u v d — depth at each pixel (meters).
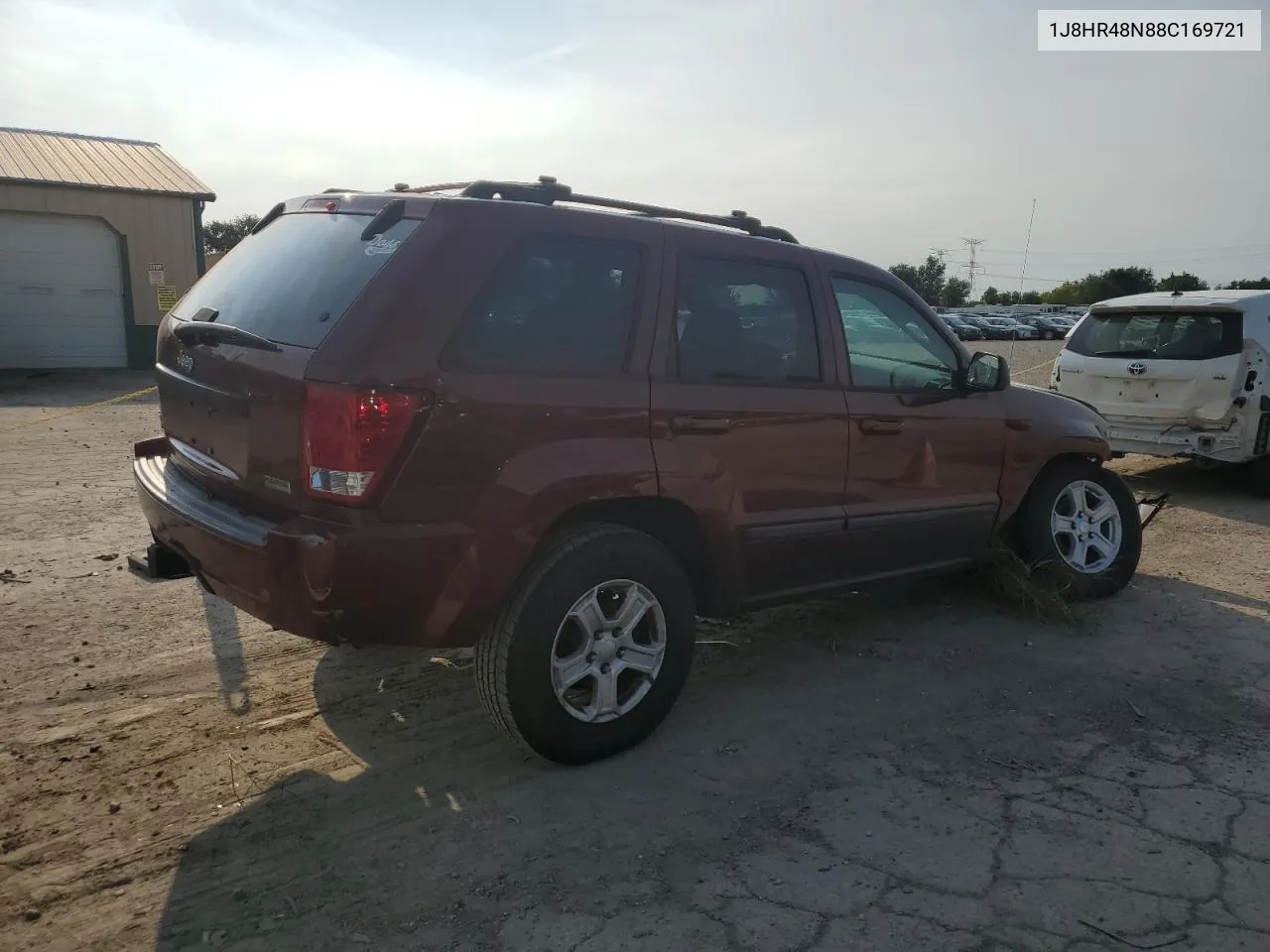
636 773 3.51
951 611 5.34
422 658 4.51
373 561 2.99
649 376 3.61
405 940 2.58
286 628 3.14
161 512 3.58
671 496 3.63
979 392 4.97
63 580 5.46
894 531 4.56
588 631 3.48
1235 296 8.54
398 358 3.02
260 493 3.22
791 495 4.10
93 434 10.80
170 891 2.78
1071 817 3.23
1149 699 4.21
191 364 3.60
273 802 3.25
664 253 3.73
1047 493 5.32
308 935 2.60
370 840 3.05
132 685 4.13
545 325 3.38
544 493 3.27
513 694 3.32
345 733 3.77
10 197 17.77
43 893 2.74
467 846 3.03
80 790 3.29
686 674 3.79
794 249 4.25
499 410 3.19
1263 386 8.15
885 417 4.44
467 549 3.14
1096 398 8.98
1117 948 2.59
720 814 3.23
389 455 2.99
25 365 18.52
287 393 3.05
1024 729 3.91
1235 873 2.93
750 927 2.65
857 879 2.88
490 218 3.31
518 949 2.55
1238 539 7.13
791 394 4.07
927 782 3.46
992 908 2.75
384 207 3.40
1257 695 4.27
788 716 4.01
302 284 3.39
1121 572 5.62
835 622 5.17
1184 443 8.38
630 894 2.79
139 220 18.98
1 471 8.54
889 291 4.65
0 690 4.04
